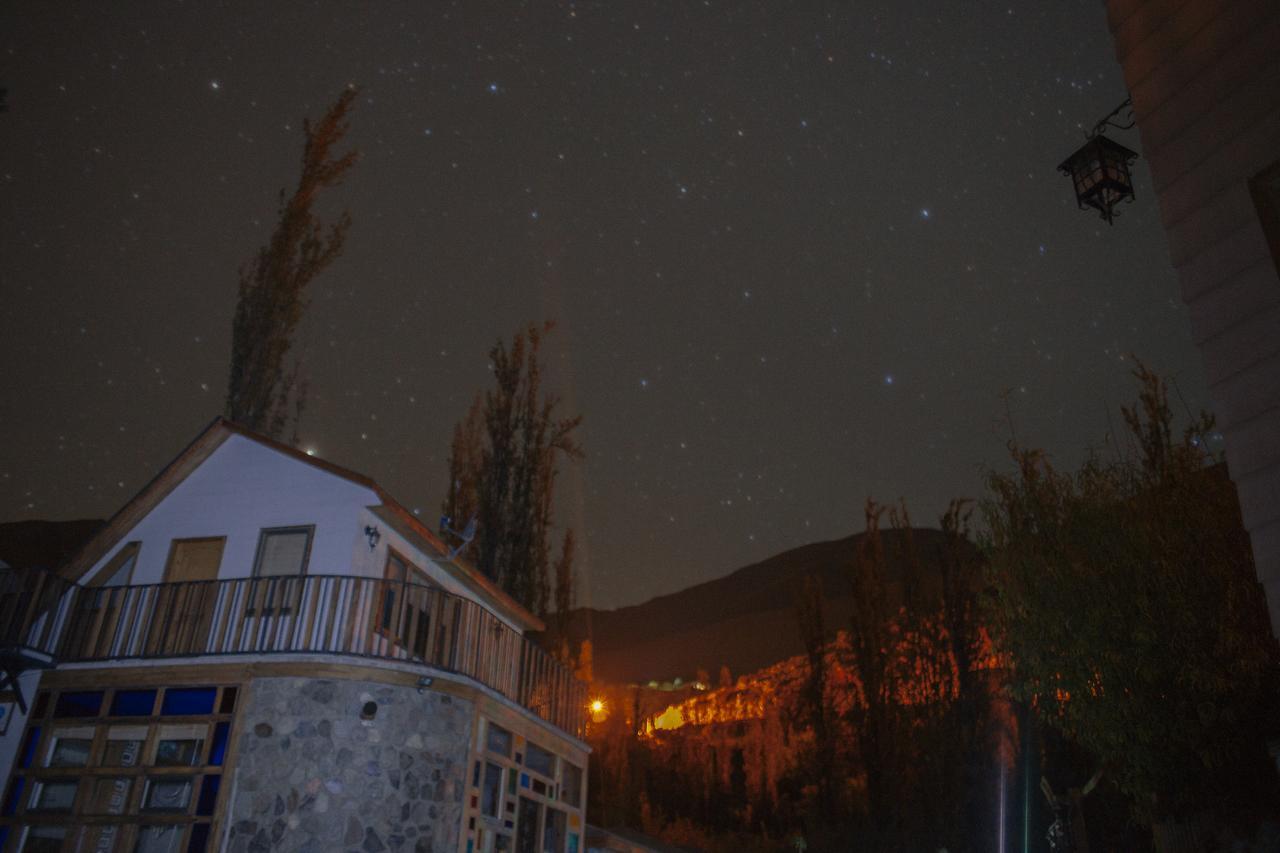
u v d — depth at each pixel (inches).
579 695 787.4
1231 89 246.2
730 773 1405.0
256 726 511.2
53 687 559.5
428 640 577.6
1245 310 231.1
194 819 494.0
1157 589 486.0
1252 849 453.7
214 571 609.0
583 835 746.2
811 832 1128.2
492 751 610.2
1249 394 226.4
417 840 514.0
